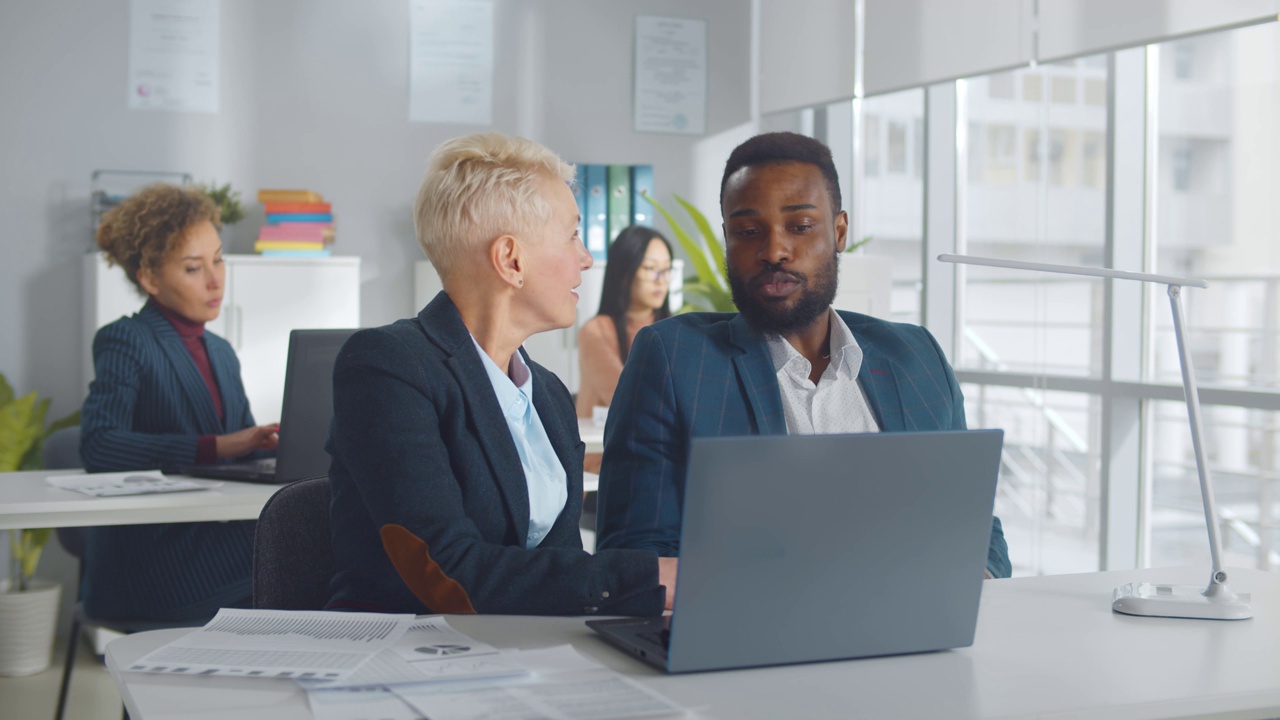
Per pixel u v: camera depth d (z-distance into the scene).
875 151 5.12
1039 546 4.64
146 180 4.43
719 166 5.44
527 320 1.54
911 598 1.14
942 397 1.75
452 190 1.48
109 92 4.38
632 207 4.95
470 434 1.45
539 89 5.08
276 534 1.56
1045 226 4.15
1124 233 3.89
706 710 0.96
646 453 1.60
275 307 4.25
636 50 5.25
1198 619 1.33
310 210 4.38
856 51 4.77
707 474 1.03
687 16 5.35
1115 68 3.82
